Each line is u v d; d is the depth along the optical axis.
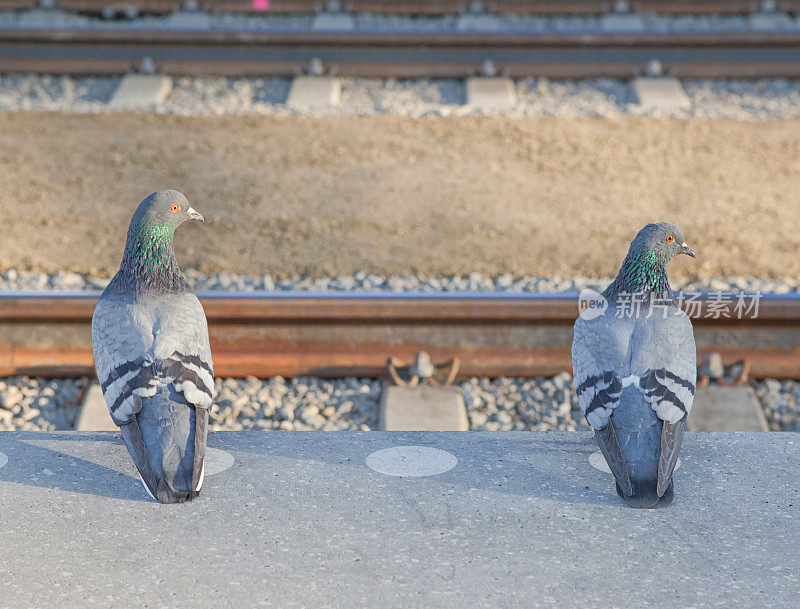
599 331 3.96
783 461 4.25
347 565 3.47
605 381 3.84
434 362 6.24
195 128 10.64
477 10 13.78
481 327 6.25
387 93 11.62
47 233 8.18
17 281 7.23
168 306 3.99
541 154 10.14
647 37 12.04
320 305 6.14
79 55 11.95
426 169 9.77
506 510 3.86
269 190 9.22
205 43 12.05
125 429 3.78
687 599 3.29
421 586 3.36
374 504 3.89
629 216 8.77
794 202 9.12
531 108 11.23
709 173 9.73
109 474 4.10
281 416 5.88
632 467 3.70
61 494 3.93
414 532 3.69
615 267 7.73
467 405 6.07
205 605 3.24
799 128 10.84
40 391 6.08
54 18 13.39
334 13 13.72
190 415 3.79
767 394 6.12
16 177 9.29
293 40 12.04
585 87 11.81
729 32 12.05
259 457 4.26
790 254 8.02
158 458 3.67
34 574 3.38
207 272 7.51
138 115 10.92
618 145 10.35
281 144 10.28
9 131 10.38
